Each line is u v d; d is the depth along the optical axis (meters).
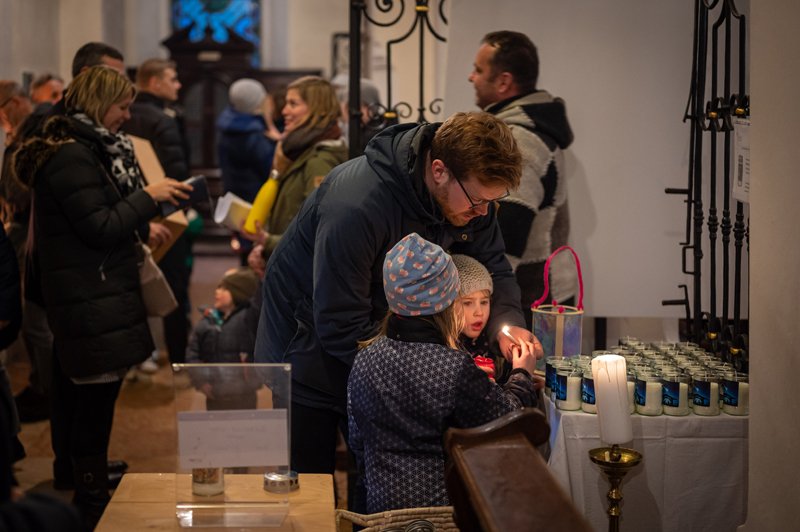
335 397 3.41
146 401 6.76
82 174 4.21
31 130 5.46
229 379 2.46
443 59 6.04
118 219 4.27
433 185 3.07
